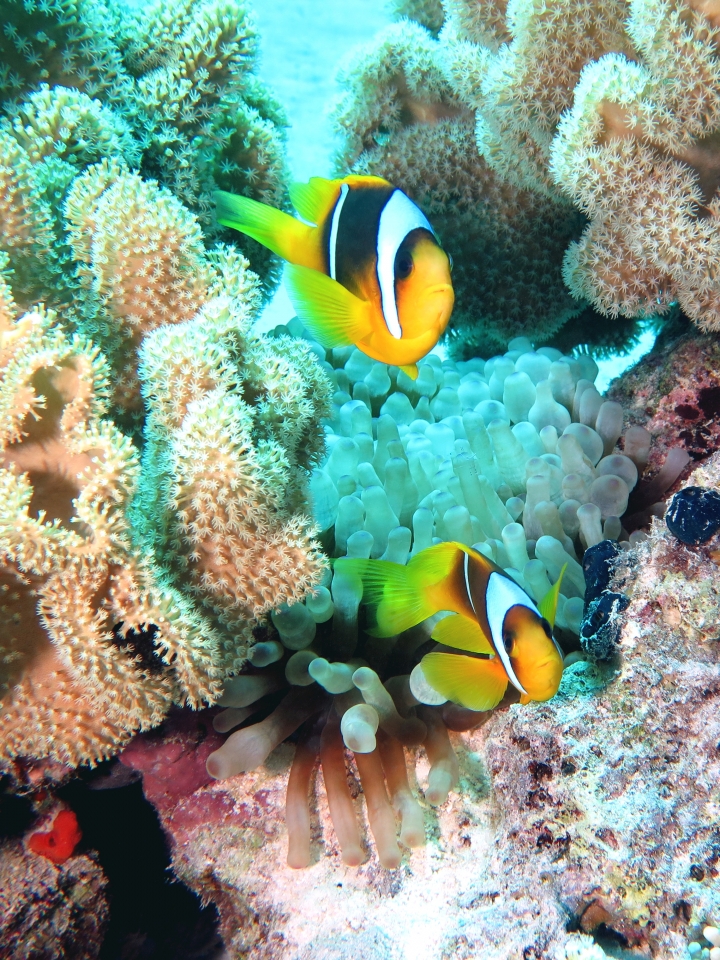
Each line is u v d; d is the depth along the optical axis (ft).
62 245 1.69
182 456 1.44
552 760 1.51
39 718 1.46
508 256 2.60
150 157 2.17
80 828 1.76
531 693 1.34
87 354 1.44
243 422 1.46
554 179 2.05
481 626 1.37
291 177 2.52
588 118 1.81
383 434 2.10
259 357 1.59
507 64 2.06
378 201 1.31
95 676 1.42
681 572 1.49
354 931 1.58
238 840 1.72
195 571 1.52
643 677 1.48
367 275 1.33
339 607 1.65
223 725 1.64
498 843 1.54
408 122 2.71
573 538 1.86
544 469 1.86
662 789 1.43
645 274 1.91
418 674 1.54
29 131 1.85
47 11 1.98
